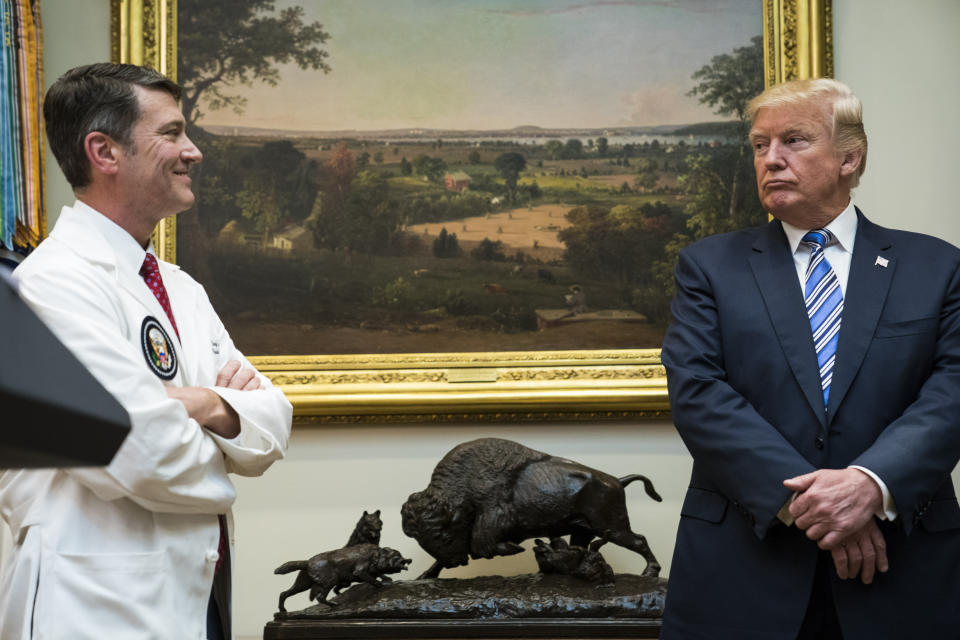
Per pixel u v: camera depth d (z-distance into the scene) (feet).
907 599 6.42
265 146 11.95
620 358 11.47
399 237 11.81
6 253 9.98
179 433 5.63
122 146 6.17
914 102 11.83
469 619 9.21
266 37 12.08
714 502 6.93
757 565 6.62
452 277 11.74
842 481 6.15
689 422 6.89
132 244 6.31
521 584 9.66
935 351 6.89
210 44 12.04
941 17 11.88
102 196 6.26
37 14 11.40
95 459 1.17
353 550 9.75
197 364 6.65
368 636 9.18
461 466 10.14
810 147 7.15
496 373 11.46
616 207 11.79
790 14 11.76
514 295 11.70
